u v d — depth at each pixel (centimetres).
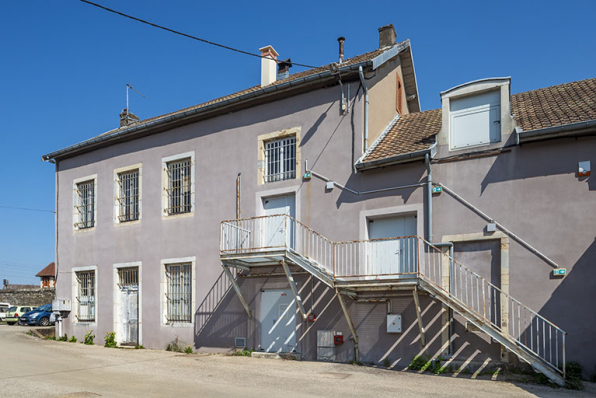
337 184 1299
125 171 1730
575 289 1009
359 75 1298
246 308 1379
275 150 1432
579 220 1023
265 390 898
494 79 1145
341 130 1318
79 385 941
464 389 912
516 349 988
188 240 1539
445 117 1192
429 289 1070
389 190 1230
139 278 1630
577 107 1145
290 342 1316
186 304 1534
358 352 1216
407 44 1609
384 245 1220
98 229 1775
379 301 1202
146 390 898
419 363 1124
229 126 1510
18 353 1368
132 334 1638
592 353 977
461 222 1138
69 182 1903
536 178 1076
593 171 1024
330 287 1266
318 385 944
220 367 1156
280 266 1357
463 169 1154
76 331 1788
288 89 1393
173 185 1619
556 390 908
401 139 1322
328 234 1294
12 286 4653
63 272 1861
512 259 1075
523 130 1095
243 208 1441
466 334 1100
